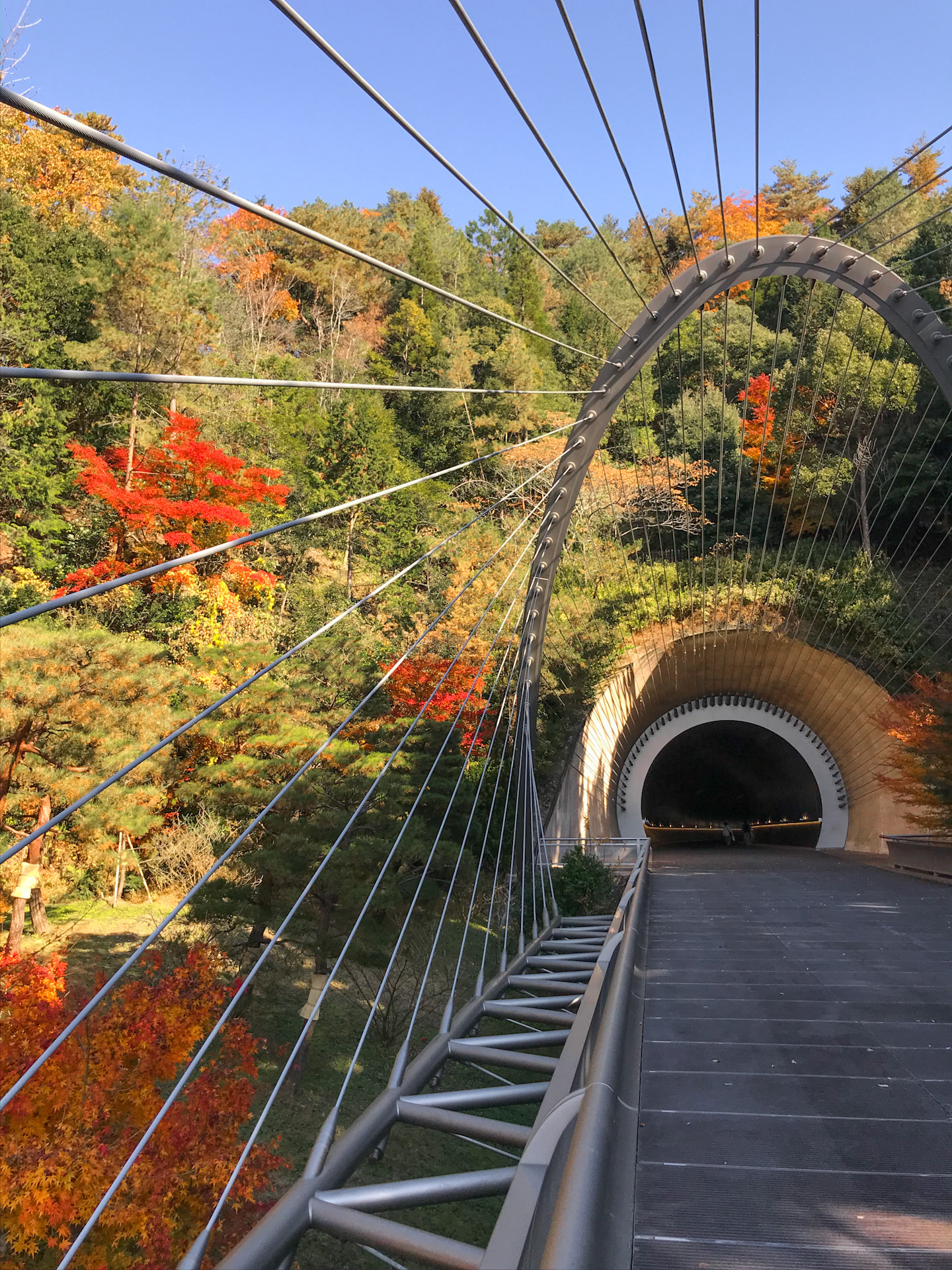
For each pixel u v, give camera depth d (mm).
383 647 18859
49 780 10344
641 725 33469
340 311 44625
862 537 31953
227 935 11680
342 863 10273
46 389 21625
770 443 31812
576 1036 4016
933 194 40656
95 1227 5496
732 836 42375
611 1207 3043
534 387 38281
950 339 13438
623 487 28234
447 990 12211
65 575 19312
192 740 12562
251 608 22109
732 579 28578
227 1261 2602
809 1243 2988
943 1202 3281
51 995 6344
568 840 21203
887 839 21812
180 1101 6387
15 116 26375
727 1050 5438
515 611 21609
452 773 15875
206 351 25469
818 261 13633
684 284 13320
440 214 66875
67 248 25234
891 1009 6418
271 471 20094
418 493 31906
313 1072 9750
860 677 27875
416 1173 9086
